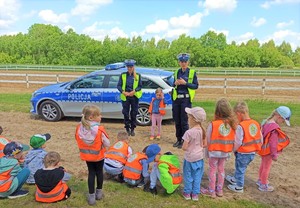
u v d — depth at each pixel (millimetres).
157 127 8523
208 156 4691
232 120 4484
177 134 7129
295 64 101625
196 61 85938
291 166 6039
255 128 4629
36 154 5125
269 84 23594
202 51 85125
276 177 5488
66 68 37281
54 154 4469
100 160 4348
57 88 9578
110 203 4445
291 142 7555
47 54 88375
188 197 4570
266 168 4867
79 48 90375
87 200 4520
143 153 5043
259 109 11680
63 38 89375
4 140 5176
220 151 4551
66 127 8914
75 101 9328
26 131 8469
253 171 5766
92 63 81812
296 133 8328
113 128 8789
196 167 4480
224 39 95500
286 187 5055
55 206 4367
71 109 9438
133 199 4566
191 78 6703
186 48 85188
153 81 8812
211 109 11422
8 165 4500
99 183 4480
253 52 88625
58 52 87500
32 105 9758
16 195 4602
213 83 23797
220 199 4633
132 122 7965
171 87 8836
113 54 80812
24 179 4625
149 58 80250
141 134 8203
